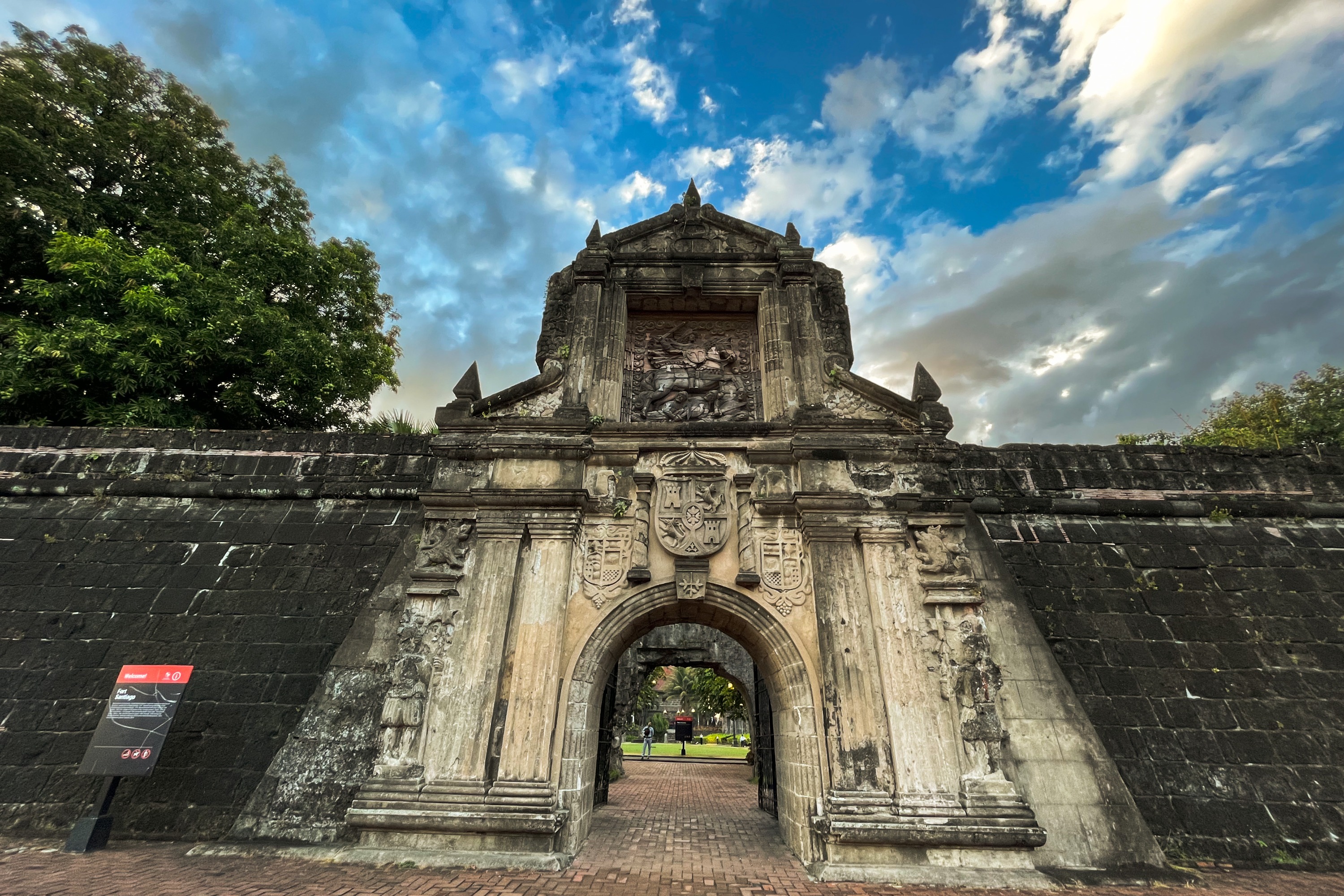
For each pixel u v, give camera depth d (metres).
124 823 9.16
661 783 19.67
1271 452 14.35
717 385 12.05
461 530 9.87
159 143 19.31
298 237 20.67
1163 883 7.89
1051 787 8.61
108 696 10.55
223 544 12.78
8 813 9.30
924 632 9.12
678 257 12.45
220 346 17.50
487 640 9.09
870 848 7.99
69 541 12.76
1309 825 9.36
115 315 16.95
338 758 8.82
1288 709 10.60
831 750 8.48
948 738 8.49
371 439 14.30
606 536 9.98
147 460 13.96
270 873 7.37
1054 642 11.42
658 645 20.12
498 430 10.74
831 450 10.30
